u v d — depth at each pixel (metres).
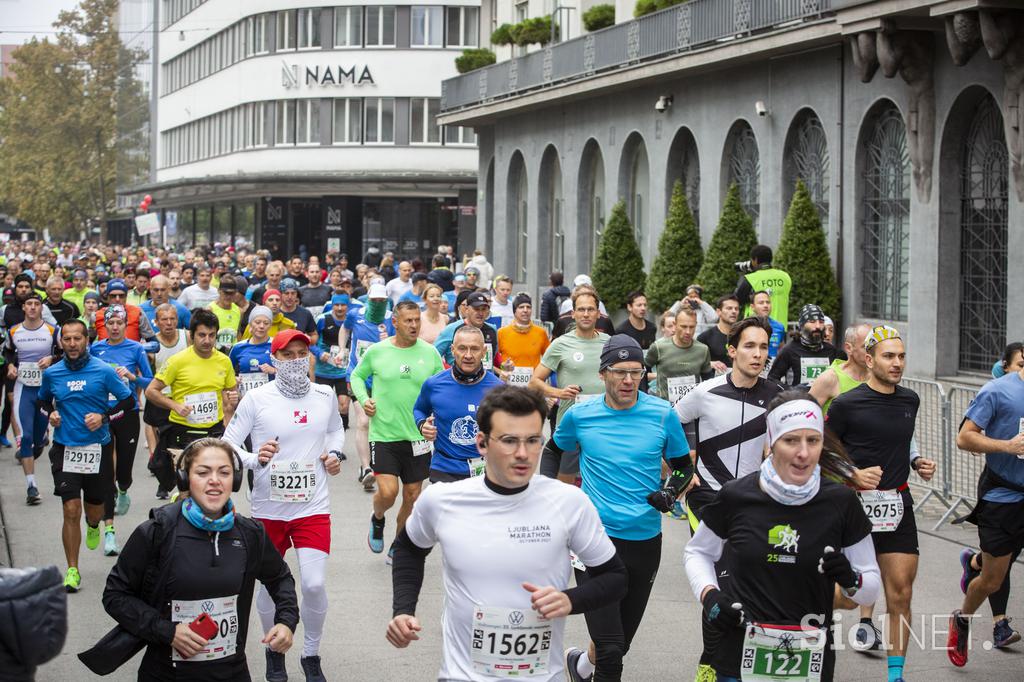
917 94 25.00
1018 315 22.92
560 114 42.22
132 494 17.17
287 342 10.11
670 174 35.44
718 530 6.79
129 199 102.69
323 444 10.21
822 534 6.60
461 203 65.94
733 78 31.86
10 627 4.61
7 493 17.44
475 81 46.69
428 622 11.12
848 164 27.61
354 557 13.47
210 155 82.69
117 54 103.25
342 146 69.50
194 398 13.49
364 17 69.00
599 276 36.25
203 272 24.95
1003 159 23.89
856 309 27.55
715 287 30.34
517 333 15.75
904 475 9.29
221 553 6.92
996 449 9.63
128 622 6.75
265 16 72.50
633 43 34.94
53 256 38.94
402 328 12.74
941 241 25.06
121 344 15.55
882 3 23.66
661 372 14.72
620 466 8.90
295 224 74.00
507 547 6.11
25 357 17.22
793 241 27.66
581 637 10.67
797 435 6.52
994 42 21.81
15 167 102.81
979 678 9.56
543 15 45.53
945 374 25.25
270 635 7.05
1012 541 9.72
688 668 9.83
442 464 11.70
